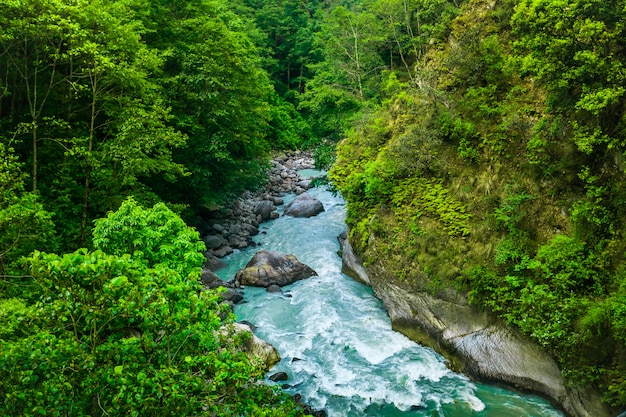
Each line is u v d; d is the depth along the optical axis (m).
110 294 5.77
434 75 16.59
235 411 5.82
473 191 13.41
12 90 14.38
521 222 11.84
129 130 13.97
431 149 14.95
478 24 16.33
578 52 10.14
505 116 13.57
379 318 14.70
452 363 12.16
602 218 10.35
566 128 11.73
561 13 10.48
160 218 10.81
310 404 10.79
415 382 11.53
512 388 11.00
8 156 10.36
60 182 14.14
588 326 9.30
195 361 5.93
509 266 11.28
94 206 14.91
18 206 9.46
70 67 14.08
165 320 6.04
